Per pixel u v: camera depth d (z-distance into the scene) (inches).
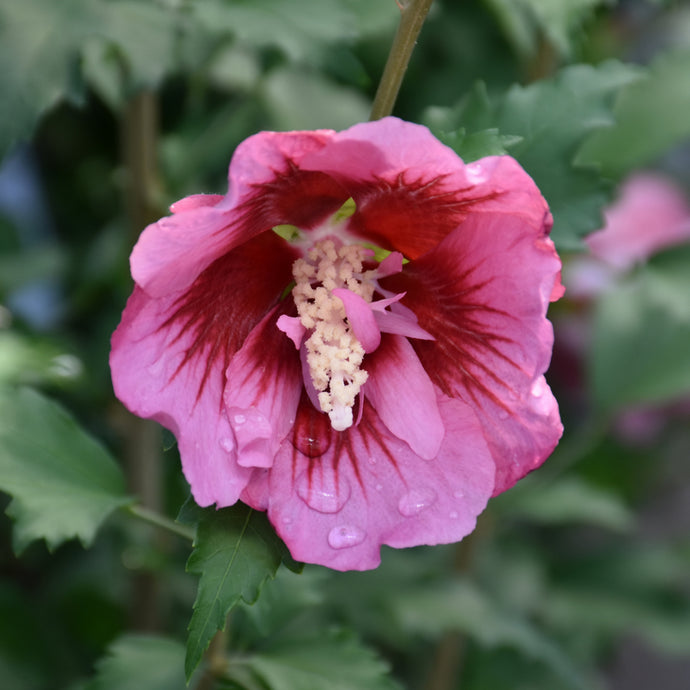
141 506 20.9
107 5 17.1
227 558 14.4
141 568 20.7
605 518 22.8
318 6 17.1
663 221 24.2
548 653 20.9
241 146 13.7
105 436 23.9
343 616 21.6
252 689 17.0
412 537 14.6
